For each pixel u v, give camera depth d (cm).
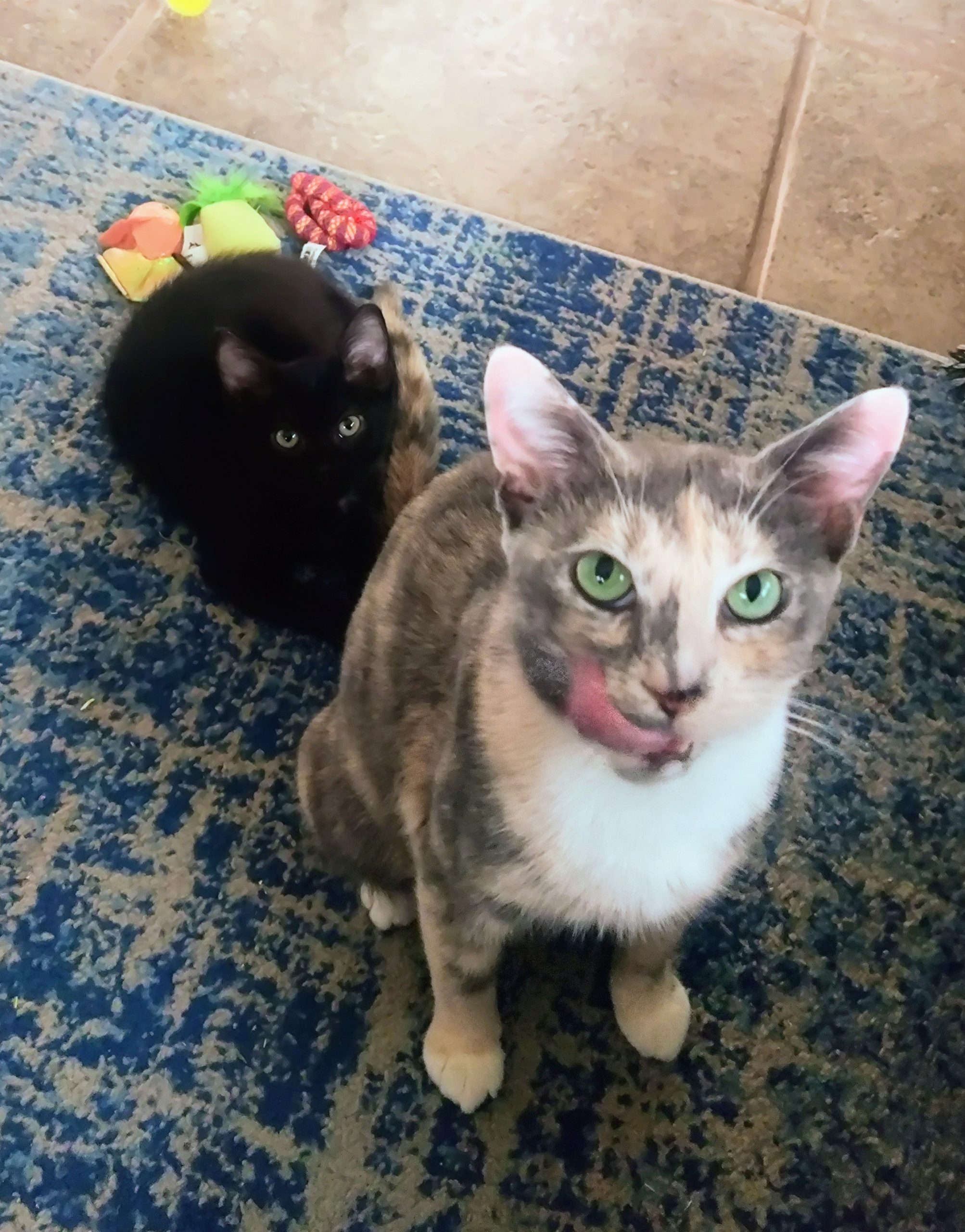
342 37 181
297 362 122
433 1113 102
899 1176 101
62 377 143
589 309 154
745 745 73
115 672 125
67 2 179
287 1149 100
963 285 164
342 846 107
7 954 108
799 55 188
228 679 126
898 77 187
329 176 164
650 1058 105
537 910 86
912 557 137
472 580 89
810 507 69
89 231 154
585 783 75
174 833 116
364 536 130
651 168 173
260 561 128
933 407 149
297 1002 107
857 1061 107
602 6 190
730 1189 100
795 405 148
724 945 112
